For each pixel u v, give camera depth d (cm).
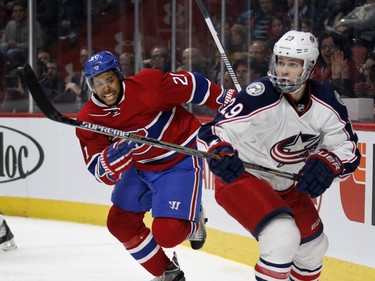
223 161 592
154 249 786
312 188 602
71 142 1390
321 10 1122
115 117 723
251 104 598
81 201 1381
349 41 1078
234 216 628
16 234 1265
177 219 730
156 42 1388
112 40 1456
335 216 870
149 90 718
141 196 768
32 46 1507
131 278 947
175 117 748
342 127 609
